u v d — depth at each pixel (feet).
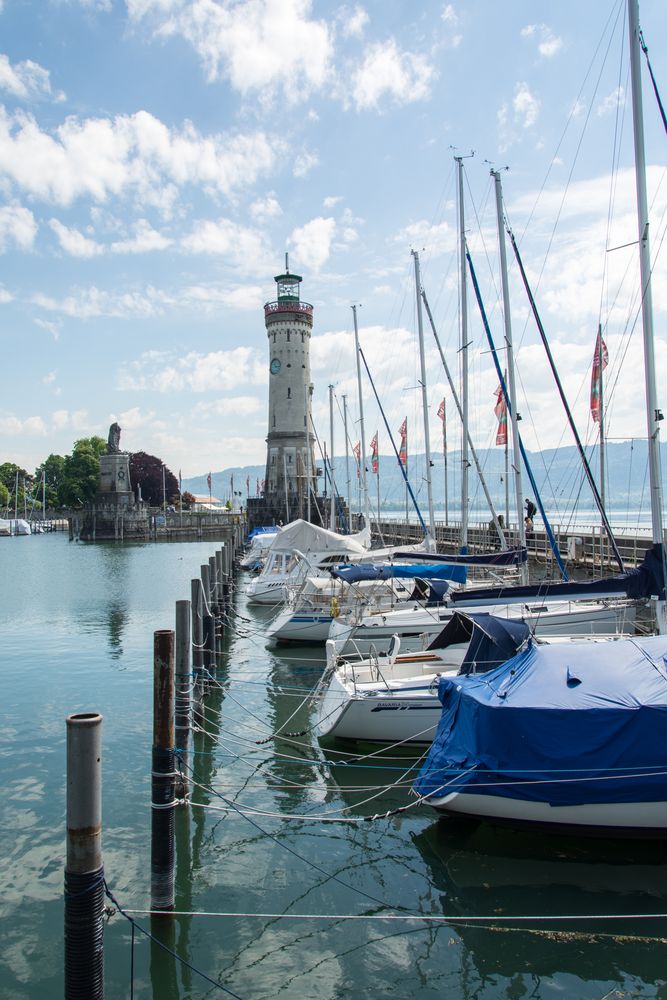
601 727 40.19
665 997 29.71
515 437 86.17
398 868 40.14
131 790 50.88
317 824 45.88
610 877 38.29
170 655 35.65
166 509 444.55
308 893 37.76
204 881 38.93
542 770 40.55
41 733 63.98
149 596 165.89
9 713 70.44
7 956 32.65
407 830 44.75
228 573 132.16
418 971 31.63
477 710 42.29
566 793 40.14
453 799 41.86
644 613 74.95
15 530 455.63
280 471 326.03
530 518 127.95
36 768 55.42
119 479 408.67
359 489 202.69
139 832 44.60
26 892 37.81
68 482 463.42
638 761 39.75
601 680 42.42
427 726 55.62
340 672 62.49
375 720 56.03
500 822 41.63
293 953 32.99
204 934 34.40
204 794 50.72
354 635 79.15
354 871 39.93
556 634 70.64
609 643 46.14
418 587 90.48
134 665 92.63
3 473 546.26
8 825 45.52
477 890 37.47
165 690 35.45
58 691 79.15
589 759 40.14
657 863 39.55
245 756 57.98
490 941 33.50
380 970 31.73
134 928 33.60
